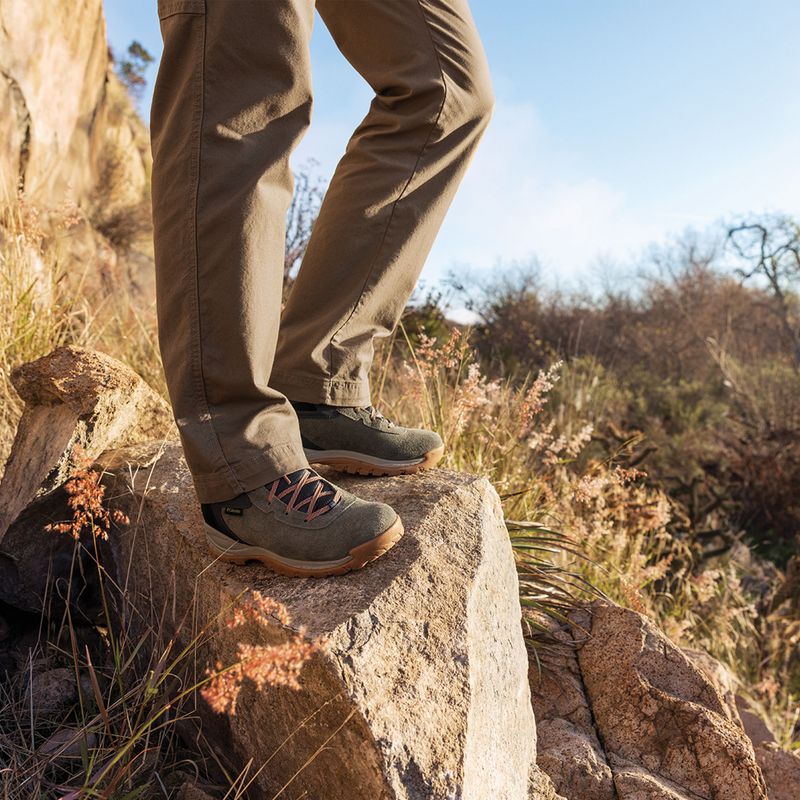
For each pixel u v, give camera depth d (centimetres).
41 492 170
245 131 126
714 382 977
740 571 507
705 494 583
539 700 193
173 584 156
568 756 171
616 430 520
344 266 155
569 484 307
